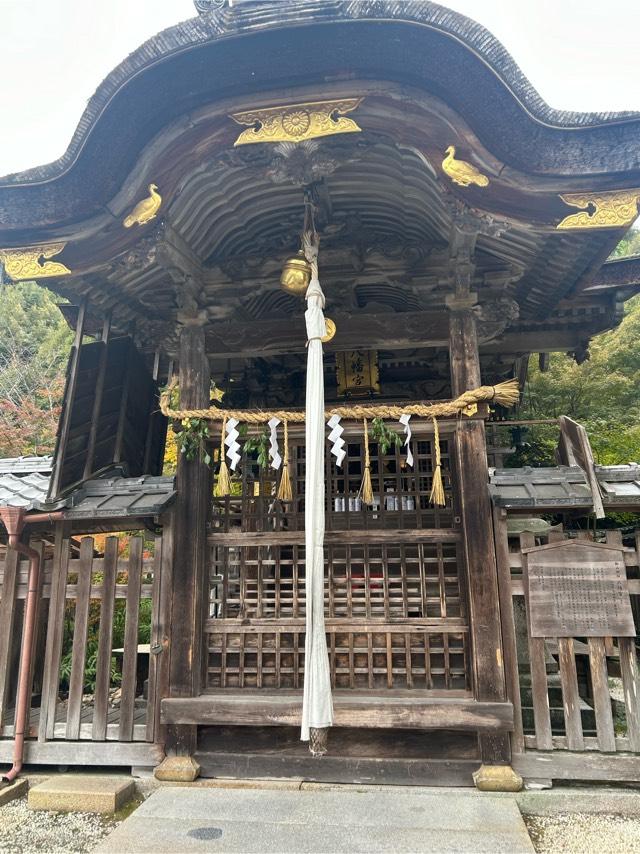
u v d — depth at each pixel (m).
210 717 4.54
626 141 4.14
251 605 5.46
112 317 6.31
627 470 4.89
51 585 5.16
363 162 4.86
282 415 4.93
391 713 4.36
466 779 4.32
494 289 5.34
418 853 3.30
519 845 3.38
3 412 15.18
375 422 4.82
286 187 5.11
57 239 4.85
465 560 4.67
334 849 3.35
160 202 4.60
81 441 5.57
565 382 14.28
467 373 5.05
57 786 4.46
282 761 4.50
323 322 4.44
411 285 5.45
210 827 3.64
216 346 5.55
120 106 4.30
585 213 4.35
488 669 4.43
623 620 4.45
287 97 4.27
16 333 18.98
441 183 4.39
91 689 8.10
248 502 5.45
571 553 4.59
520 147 4.20
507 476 4.97
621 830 3.89
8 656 5.11
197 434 5.07
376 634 4.84
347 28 3.95
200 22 4.01
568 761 4.30
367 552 4.84
